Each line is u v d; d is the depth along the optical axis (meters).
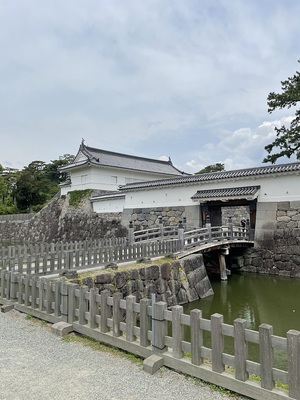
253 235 13.79
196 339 3.07
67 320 4.49
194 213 15.86
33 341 4.06
